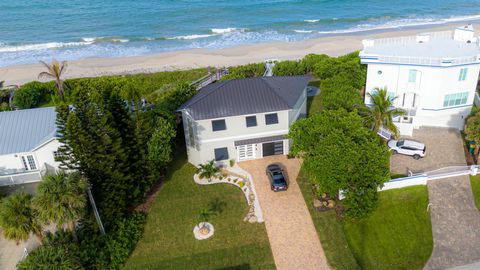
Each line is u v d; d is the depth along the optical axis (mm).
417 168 41750
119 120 37031
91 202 33031
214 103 42438
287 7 120250
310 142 37812
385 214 36781
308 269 32125
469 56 42938
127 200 37031
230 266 32750
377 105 41031
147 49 92375
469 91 45625
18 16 115875
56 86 66500
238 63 80188
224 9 119125
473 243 34031
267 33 100125
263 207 38344
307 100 57438
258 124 43156
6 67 83938
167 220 37562
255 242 34750
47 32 104188
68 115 33781
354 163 34312
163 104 49031
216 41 95875
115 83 67438
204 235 35656
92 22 110500
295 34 98750
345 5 121312
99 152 33312
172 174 43844
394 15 111562
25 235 29297
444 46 47938
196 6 122125
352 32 98938
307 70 67938
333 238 34594
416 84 45562
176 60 84000
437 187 39031
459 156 43031
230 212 38062
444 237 34656
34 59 88625
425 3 122625
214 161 44250
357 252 33750
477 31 95000
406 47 48281
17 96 63250
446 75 44094
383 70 46219
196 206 39062
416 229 35469
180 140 49531
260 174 42875
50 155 41094
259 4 123438
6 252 33562
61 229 32688
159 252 34281
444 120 47656
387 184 38688
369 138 37062
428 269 32281
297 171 42938
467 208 36938
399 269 32406
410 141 43875
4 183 40844
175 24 107875
